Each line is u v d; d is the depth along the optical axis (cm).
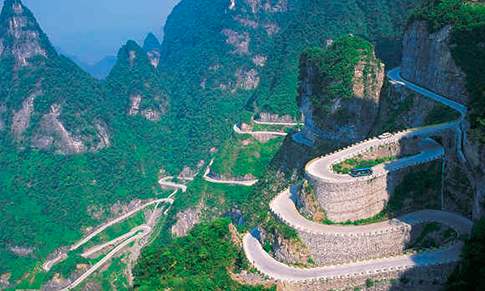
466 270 7431
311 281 8906
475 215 8562
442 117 12056
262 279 9300
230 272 9888
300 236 9750
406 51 15462
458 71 12600
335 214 9962
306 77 18988
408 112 13688
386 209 9981
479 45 12331
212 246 10344
